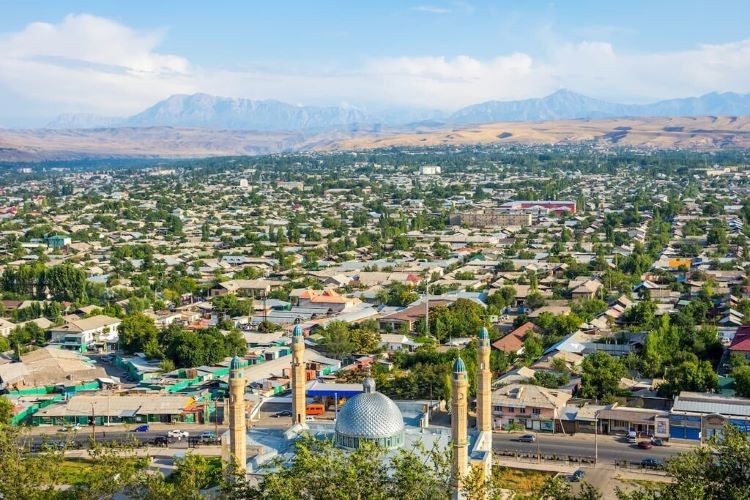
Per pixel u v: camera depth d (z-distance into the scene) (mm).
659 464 180750
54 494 129500
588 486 125562
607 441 199000
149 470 183125
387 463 139125
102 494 128500
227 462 141125
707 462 122750
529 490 170625
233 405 141375
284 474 118062
